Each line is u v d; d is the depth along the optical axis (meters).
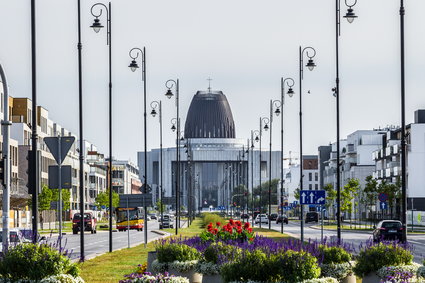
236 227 59.03
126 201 106.62
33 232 41.94
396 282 37.16
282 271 37.22
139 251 93.44
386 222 124.56
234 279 37.84
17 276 36.50
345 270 47.12
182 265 52.88
